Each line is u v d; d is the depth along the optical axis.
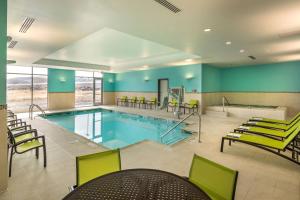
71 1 2.51
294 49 5.29
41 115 8.48
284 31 3.71
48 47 5.08
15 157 3.19
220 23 3.29
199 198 1.17
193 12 2.82
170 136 5.72
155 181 1.38
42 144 2.89
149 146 3.87
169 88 9.73
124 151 3.56
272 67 8.14
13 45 4.86
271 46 4.96
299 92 7.48
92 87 12.50
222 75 9.93
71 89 11.17
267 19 3.09
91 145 3.97
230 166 2.93
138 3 2.54
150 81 10.88
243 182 2.44
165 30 3.66
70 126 7.34
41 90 10.05
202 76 8.41
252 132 3.94
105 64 10.67
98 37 5.09
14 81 9.18
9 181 2.38
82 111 10.41
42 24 3.37
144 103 10.91
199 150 3.64
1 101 2.15
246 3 2.52
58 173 2.62
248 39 4.27
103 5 2.62
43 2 2.54
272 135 3.70
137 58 8.51
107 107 11.51
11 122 4.41
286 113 7.45
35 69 9.76
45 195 2.09
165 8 2.70
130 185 1.32
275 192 2.21
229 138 3.49
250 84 8.88
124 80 12.72
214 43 4.64
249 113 7.38
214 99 9.43
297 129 3.29
